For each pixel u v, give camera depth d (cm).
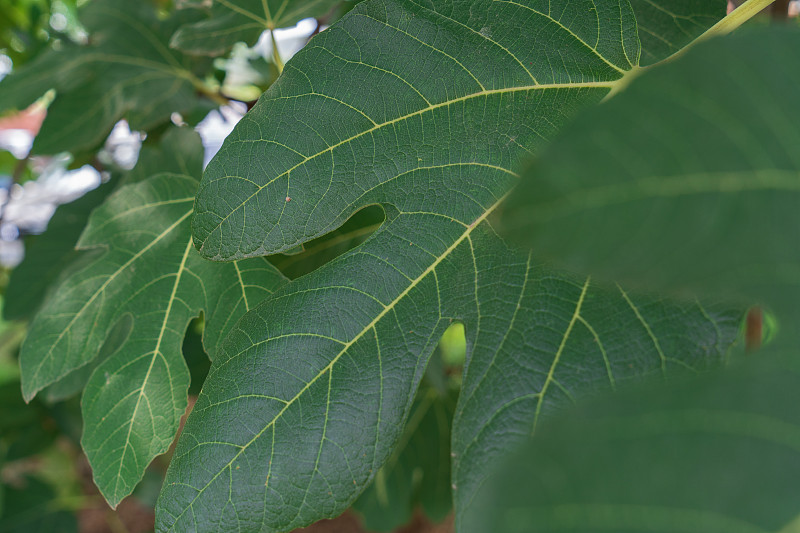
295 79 38
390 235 37
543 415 34
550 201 21
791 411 25
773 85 25
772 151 24
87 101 62
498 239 36
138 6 59
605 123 23
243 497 35
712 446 24
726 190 23
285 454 35
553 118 38
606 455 23
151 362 41
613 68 38
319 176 37
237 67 78
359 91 38
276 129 37
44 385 41
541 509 22
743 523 23
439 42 38
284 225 37
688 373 34
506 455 34
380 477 75
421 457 74
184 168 48
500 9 38
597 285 35
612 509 23
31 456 78
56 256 64
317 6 47
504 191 37
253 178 37
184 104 63
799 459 24
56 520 83
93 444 40
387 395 35
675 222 22
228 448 35
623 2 38
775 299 24
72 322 42
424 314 36
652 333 34
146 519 108
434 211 37
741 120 24
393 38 38
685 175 23
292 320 36
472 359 35
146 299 41
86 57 60
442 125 38
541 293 35
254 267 41
